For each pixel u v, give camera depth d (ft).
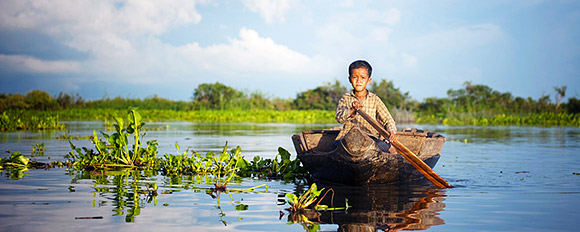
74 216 9.80
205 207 10.87
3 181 14.38
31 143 27.43
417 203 11.57
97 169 17.58
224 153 16.96
